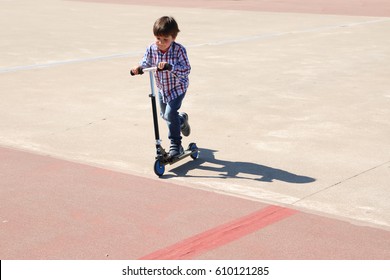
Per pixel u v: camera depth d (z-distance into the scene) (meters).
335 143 13.70
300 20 36.78
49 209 10.41
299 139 13.99
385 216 10.00
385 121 15.38
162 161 11.76
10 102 17.66
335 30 32.16
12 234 9.53
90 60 24.22
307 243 9.10
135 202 10.63
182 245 9.09
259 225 9.68
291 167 12.25
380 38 29.19
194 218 9.96
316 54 25.08
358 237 9.27
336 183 11.39
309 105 16.94
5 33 32.16
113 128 15.02
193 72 21.66
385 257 8.69
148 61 12.11
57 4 48.56
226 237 9.30
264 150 13.27
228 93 18.42
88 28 34.09
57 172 12.12
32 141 14.11
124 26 34.81
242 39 29.30
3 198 10.89
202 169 12.21
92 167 12.37
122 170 12.18
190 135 14.37
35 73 21.73
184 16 39.34
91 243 9.20
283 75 20.98
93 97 18.14
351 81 19.92
